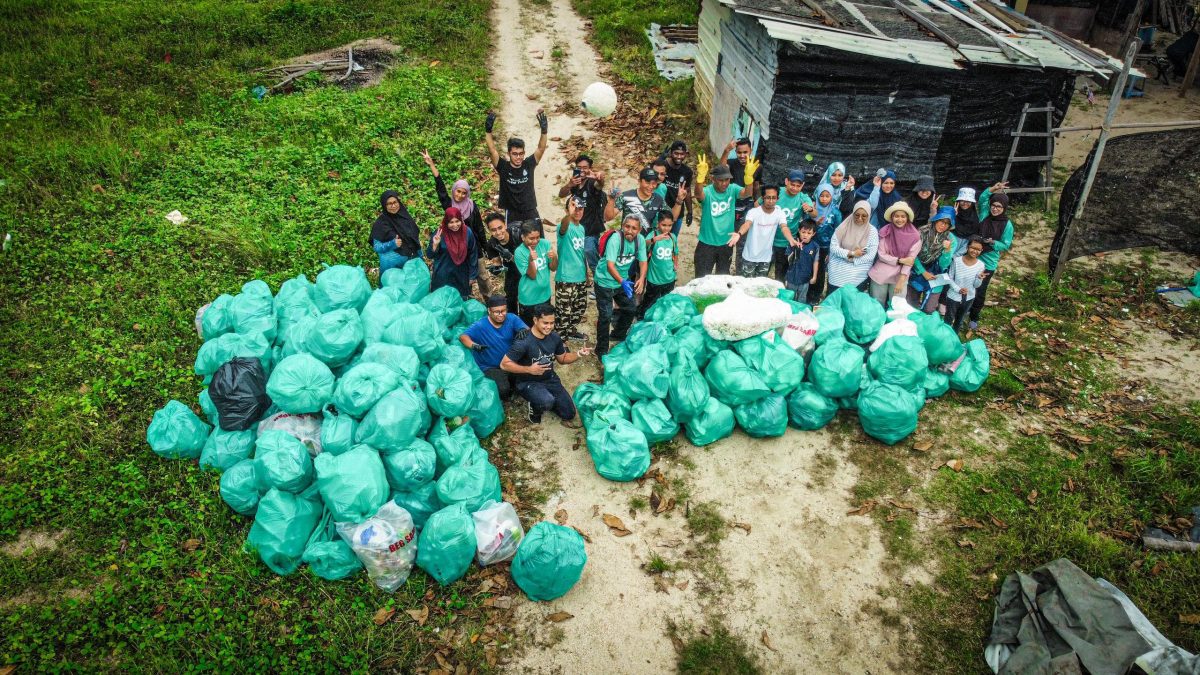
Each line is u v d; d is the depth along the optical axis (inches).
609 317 287.6
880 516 230.8
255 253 343.9
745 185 327.9
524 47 638.5
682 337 267.4
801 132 381.4
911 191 404.5
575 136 484.1
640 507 234.1
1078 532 217.6
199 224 366.6
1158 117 508.4
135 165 414.9
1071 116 515.5
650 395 248.8
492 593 206.5
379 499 205.6
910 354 257.3
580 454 253.3
